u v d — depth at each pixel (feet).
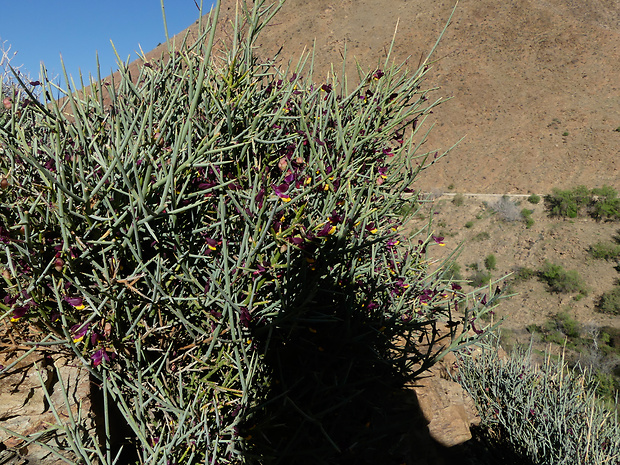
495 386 13.62
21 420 4.35
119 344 4.41
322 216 5.30
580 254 74.28
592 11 182.70
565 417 12.73
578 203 87.71
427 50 184.34
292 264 5.14
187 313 4.90
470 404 13.30
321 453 5.02
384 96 6.66
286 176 5.15
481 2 197.26
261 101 5.83
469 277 75.00
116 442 4.93
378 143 6.81
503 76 161.79
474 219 92.94
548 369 14.43
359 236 5.56
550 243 79.00
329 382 5.45
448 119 146.92
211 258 4.89
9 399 4.28
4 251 4.18
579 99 140.15
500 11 192.44
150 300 4.42
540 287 69.00
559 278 67.87
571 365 43.65
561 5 187.52
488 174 119.03
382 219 6.76
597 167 109.70
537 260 76.28
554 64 160.56
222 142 5.21
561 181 109.40
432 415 9.09
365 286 5.99
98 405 4.73
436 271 6.84
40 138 5.25
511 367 14.14
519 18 186.80
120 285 4.49
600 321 58.75
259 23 5.71
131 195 4.01
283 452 4.72
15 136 4.43
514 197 98.63
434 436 8.91
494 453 12.68
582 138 120.98
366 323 5.63
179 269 4.90
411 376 5.76
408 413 7.14
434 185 119.96
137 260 4.33
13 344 4.28
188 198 4.77
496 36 181.47
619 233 77.10
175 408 4.48
